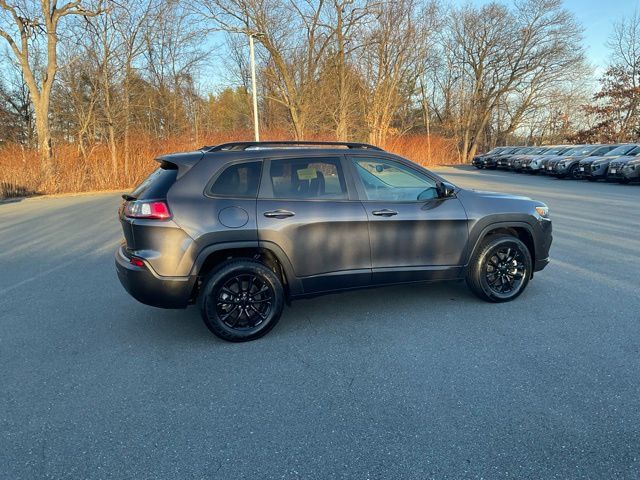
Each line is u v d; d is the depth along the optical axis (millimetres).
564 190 15414
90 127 22250
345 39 24359
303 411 2686
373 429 2488
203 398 2855
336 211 3803
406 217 3994
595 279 5152
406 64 30141
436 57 46062
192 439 2443
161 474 2178
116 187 20375
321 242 3777
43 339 3807
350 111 27484
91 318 4277
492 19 45031
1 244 7895
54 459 2297
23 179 18016
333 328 3914
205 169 3594
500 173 27422
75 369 3271
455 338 3641
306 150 3869
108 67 21094
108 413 2707
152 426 2568
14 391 2973
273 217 3627
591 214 9875
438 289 4910
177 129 27188
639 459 2209
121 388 2998
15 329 4027
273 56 23734
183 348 3600
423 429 2477
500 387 2883
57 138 22328
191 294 3617
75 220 10734
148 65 24531
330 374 3123
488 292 4383
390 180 4098
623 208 10766
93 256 6836
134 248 3521
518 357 3287
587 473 2121
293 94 24797
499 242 4324
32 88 19562
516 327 3834
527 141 52844
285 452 2316
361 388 2926
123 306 4605
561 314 4102
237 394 2895
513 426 2480
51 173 18844
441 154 43812
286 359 3365
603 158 19016
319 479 2121
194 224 3459
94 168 20203
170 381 3078
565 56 43688
